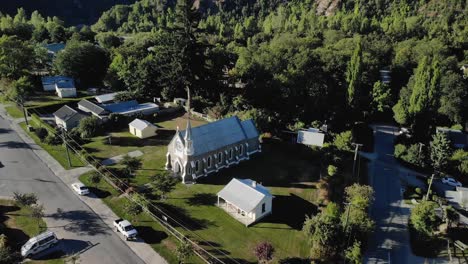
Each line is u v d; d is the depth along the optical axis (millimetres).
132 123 104875
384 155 102000
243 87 128750
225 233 65125
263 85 117438
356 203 68500
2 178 78188
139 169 85062
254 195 69250
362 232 64438
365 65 133375
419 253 66125
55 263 55625
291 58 126688
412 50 147250
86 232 62781
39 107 116875
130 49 155250
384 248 66750
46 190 74500
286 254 60969
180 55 117000
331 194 77875
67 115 106000
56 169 82688
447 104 113312
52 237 58562
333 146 94875
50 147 92938
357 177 88125
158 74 129875
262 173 86000
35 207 62469
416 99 110938
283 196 77312
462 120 116375
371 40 168750
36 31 189250
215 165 85188
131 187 75500
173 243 61031
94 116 107312
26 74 131000
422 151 97625
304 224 66188
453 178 90812
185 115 120938
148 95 131125
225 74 144500
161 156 92125
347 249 60219
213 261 57875
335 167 85062
